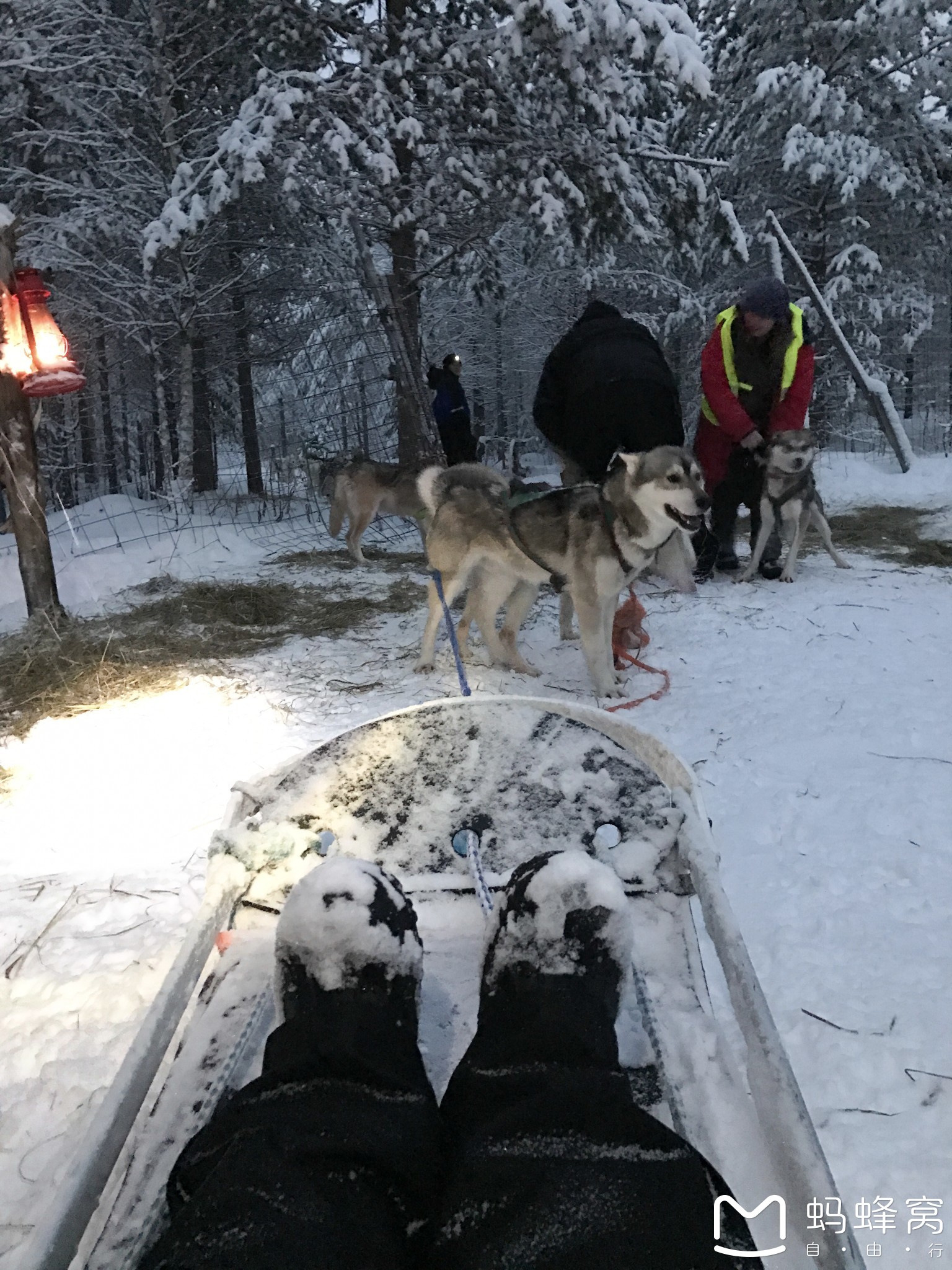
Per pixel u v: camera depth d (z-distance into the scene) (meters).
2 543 9.02
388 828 1.81
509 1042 1.25
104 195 9.77
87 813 3.14
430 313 17.98
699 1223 0.92
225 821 1.86
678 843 1.72
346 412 11.13
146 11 9.91
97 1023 1.99
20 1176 1.59
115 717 4.09
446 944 1.62
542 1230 0.88
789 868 2.60
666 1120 1.25
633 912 1.68
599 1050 1.22
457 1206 0.95
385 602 6.45
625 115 10.25
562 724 1.94
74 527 9.70
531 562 4.30
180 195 8.48
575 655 4.95
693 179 10.44
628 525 3.96
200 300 10.47
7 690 4.48
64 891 2.60
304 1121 1.04
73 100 9.64
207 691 4.45
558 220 8.99
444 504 4.47
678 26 8.80
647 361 4.72
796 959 2.16
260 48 9.39
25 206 9.41
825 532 6.73
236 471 17.95
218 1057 1.37
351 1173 0.97
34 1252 0.91
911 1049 1.85
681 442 4.70
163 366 11.41
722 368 6.08
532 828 1.79
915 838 2.73
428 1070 1.36
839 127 14.63
